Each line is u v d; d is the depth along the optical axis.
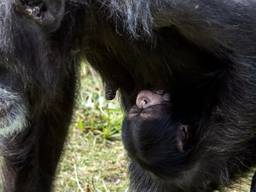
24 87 4.80
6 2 4.62
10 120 4.82
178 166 5.26
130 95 5.43
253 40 4.84
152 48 5.07
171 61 5.20
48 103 5.11
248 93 4.92
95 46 5.11
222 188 5.45
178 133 5.23
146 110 5.23
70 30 4.84
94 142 6.73
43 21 4.60
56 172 5.54
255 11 4.85
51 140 5.40
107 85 5.43
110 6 4.79
